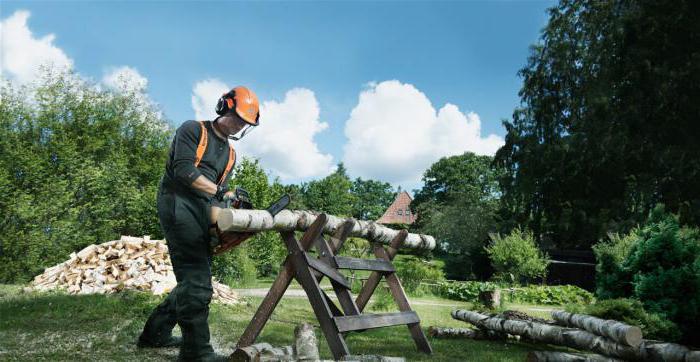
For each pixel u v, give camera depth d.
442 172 69.94
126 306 7.11
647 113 24.61
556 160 29.50
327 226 4.99
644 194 23.70
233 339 5.72
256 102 4.22
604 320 5.28
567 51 30.89
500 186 34.34
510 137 33.34
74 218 18.41
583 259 31.88
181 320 3.93
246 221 3.92
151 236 19.86
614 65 26.30
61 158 21.20
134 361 4.15
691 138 23.16
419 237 6.29
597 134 26.77
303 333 4.34
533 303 18.69
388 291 14.70
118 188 21.91
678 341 5.74
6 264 15.84
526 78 33.22
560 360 4.94
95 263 10.13
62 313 6.58
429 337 7.15
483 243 43.88
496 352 5.91
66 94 24.72
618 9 27.69
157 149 27.00
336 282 4.85
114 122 25.56
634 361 5.00
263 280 20.98
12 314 6.51
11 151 19.94
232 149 4.35
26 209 16.45
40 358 4.18
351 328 4.51
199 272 4.00
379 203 116.81
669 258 6.17
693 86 22.89
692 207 21.72
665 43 23.89
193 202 4.00
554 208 31.16
